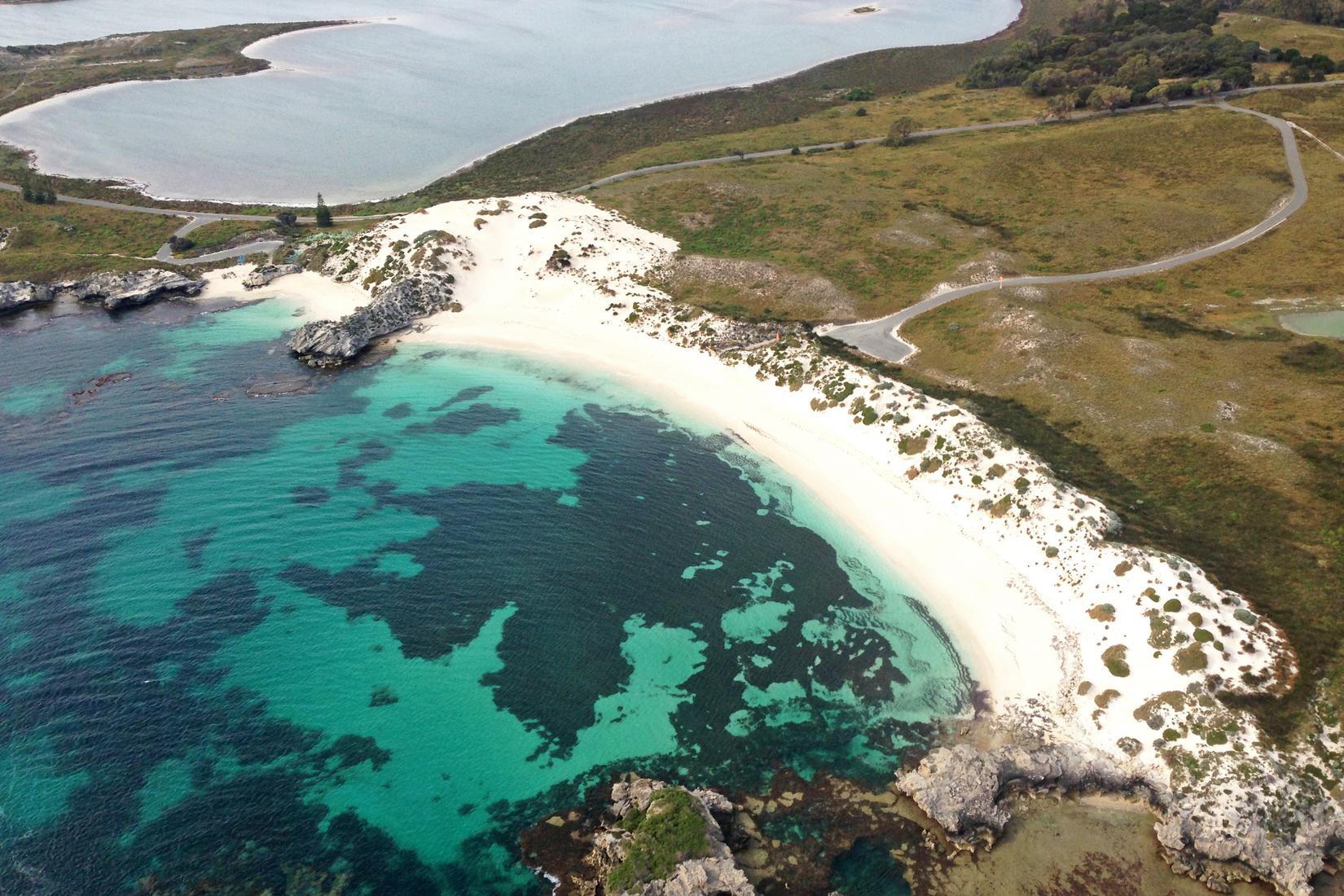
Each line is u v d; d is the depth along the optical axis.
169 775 52.78
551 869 48.94
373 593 67.81
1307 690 56.28
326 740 55.78
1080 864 50.06
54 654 60.78
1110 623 63.62
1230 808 50.78
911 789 53.31
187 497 78.06
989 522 74.62
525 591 68.81
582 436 89.94
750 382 98.38
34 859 47.59
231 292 123.94
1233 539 69.00
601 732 57.28
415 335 111.31
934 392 92.88
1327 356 92.12
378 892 47.25
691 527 76.56
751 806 52.97
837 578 71.00
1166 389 88.56
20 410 91.12
